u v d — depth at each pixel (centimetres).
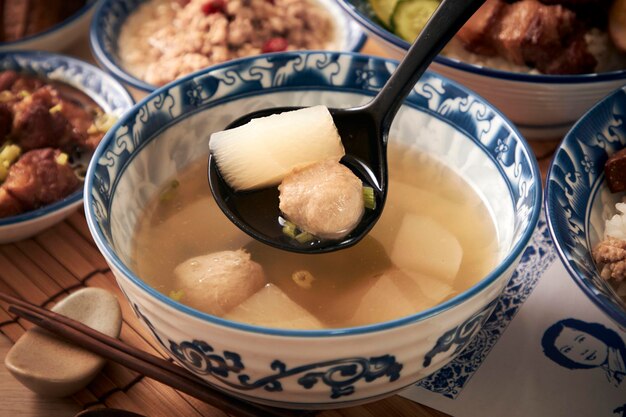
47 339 37
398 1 54
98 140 51
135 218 38
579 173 39
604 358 38
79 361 37
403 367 31
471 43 52
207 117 41
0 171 48
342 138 39
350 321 35
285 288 37
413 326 29
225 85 41
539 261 42
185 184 41
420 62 37
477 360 38
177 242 39
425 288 37
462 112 40
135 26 61
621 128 41
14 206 46
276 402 32
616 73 45
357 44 57
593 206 39
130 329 40
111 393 37
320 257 38
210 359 31
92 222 33
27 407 37
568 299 40
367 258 38
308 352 29
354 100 42
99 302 40
